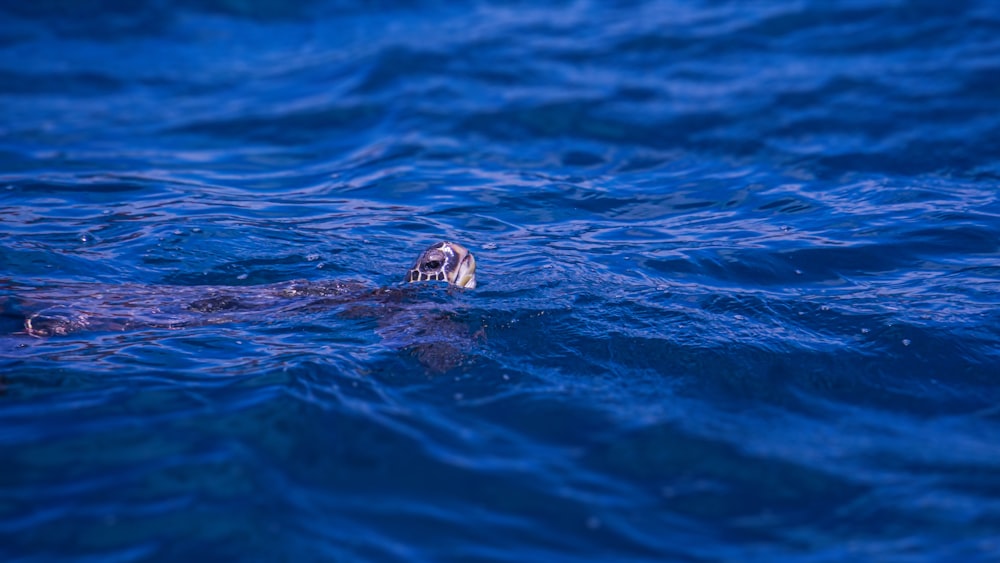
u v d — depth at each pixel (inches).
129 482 527.2
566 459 575.8
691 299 826.8
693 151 1254.3
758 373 693.9
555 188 1146.0
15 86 1572.3
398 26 1820.9
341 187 1160.8
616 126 1331.2
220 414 604.7
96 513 498.3
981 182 1114.7
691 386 676.1
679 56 1576.0
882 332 755.4
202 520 497.0
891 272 895.7
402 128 1349.7
